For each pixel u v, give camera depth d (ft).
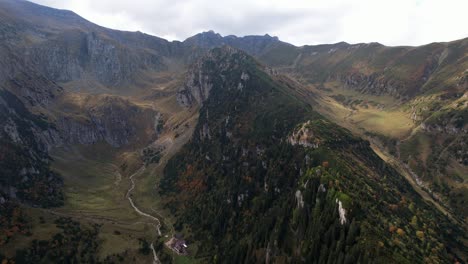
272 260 534.78
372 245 419.13
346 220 463.83
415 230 547.08
